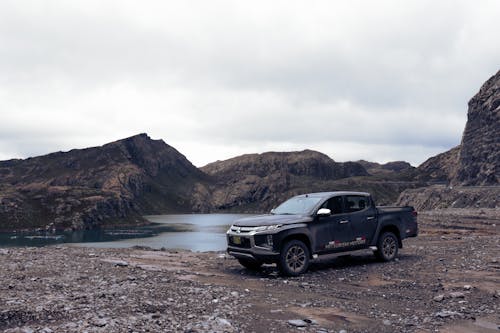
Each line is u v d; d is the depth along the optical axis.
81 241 159.25
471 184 118.75
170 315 6.29
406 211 12.89
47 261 11.44
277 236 10.16
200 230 194.25
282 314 6.68
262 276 10.36
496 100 125.00
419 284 9.15
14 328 5.45
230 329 5.71
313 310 7.01
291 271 10.18
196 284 8.88
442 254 13.17
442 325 6.29
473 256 12.46
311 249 10.70
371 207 12.13
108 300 7.07
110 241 138.88
